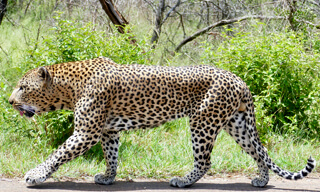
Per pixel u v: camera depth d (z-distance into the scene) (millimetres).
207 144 7480
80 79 7129
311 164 7211
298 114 11430
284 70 11086
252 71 11164
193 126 7480
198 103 7410
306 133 11383
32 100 7320
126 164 8797
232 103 7461
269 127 10719
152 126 7641
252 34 13062
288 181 8609
